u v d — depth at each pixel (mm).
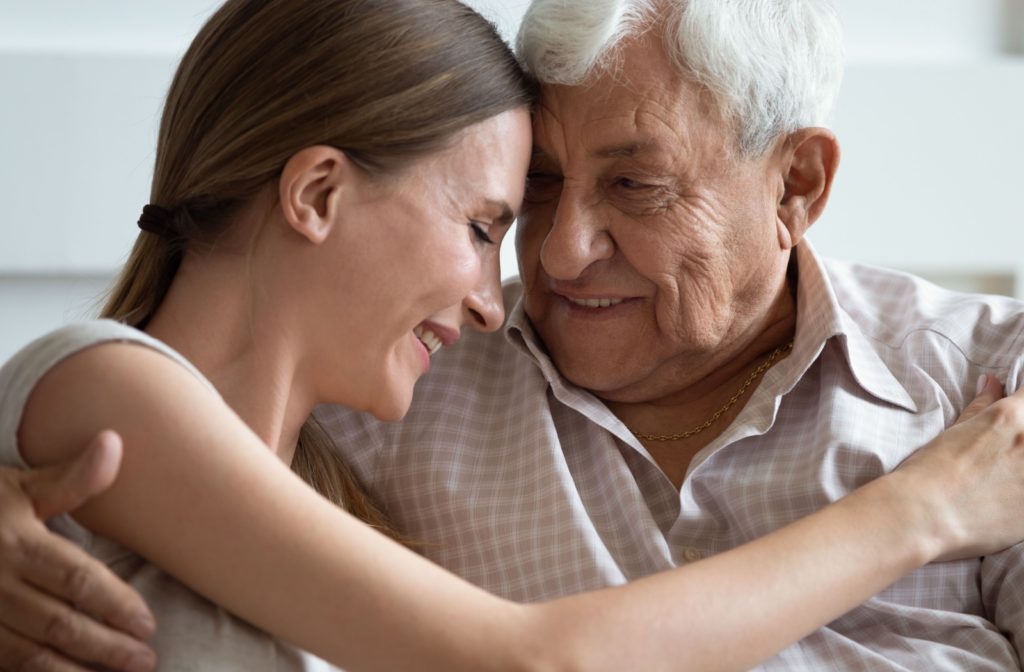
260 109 1313
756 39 1523
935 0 2645
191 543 1144
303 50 1318
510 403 1703
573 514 1570
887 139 2592
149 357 1170
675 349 1593
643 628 1206
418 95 1317
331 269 1317
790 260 1754
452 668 1157
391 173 1312
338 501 1553
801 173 1646
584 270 1565
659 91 1499
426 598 1162
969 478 1489
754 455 1643
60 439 1141
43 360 1157
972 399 1669
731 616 1244
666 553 1561
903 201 2607
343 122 1297
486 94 1365
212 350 1313
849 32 2639
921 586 1586
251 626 1230
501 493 1622
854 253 2617
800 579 1300
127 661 1104
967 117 2592
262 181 1305
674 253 1535
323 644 1157
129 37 2541
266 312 1318
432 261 1336
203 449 1142
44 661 1096
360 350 1349
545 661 1170
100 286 2514
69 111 2465
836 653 1521
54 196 2479
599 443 1664
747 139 1548
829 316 1640
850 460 1590
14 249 2477
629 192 1534
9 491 1095
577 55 1479
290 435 1380
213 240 1320
